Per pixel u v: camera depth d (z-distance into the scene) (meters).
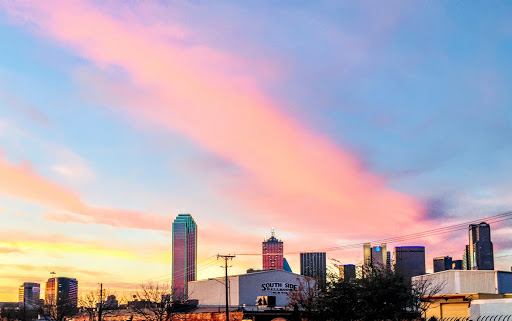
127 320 112.25
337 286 46.25
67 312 136.62
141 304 114.50
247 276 96.81
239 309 87.69
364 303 43.84
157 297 103.69
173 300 99.88
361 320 45.12
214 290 101.75
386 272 45.53
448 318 44.72
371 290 43.78
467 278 60.28
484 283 59.19
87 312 130.75
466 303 48.19
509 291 59.03
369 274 45.34
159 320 95.88
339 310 45.38
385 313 43.16
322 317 47.59
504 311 40.34
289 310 74.12
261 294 97.06
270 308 89.44
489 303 41.56
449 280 61.53
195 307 102.75
